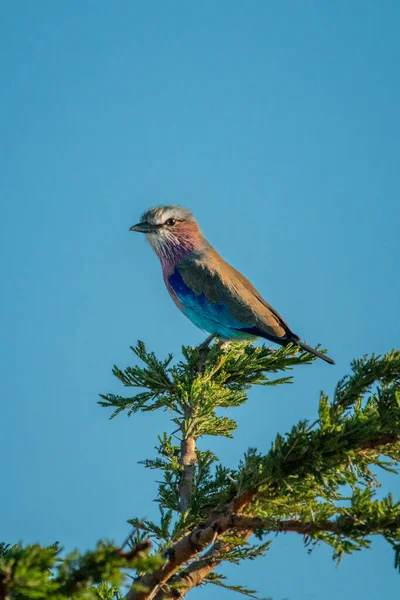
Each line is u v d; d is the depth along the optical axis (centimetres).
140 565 677
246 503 956
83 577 672
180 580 1011
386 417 1098
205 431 1348
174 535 1091
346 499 958
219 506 1034
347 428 951
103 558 671
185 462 1303
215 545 1035
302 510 904
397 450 985
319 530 858
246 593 1062
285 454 954
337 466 947
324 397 1005
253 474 973
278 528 886
